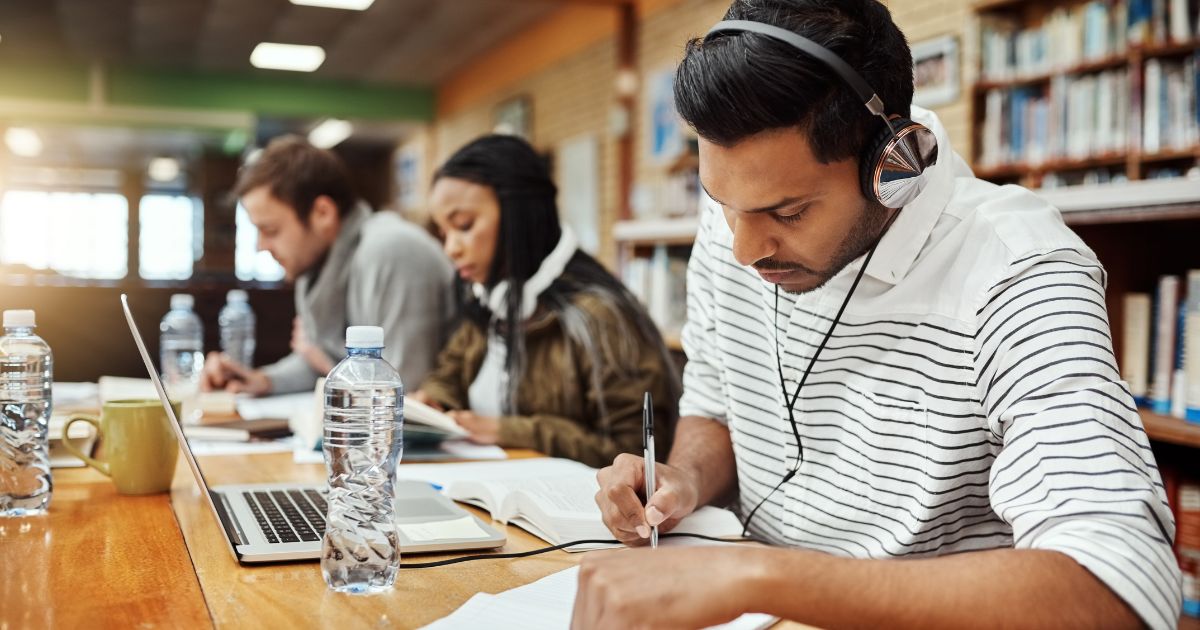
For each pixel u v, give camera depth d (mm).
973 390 1022
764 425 1305
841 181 938
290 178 2697
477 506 1321
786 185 920
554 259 2074
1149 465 843
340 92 11312
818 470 1220
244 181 2752
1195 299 1996
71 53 9797
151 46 9516
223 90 10844
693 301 1457
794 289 1056
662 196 6570
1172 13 3299
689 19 6320
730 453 1384
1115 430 839
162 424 1378
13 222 16406
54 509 1290
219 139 12289
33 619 847
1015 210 1029
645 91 6879
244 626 830
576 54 8125
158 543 1108
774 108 882
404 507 1222
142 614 861
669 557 770
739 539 1165
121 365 3250
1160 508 809
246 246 13594
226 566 1013
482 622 833
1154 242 2207
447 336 2613
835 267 1011
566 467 1568
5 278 3461
